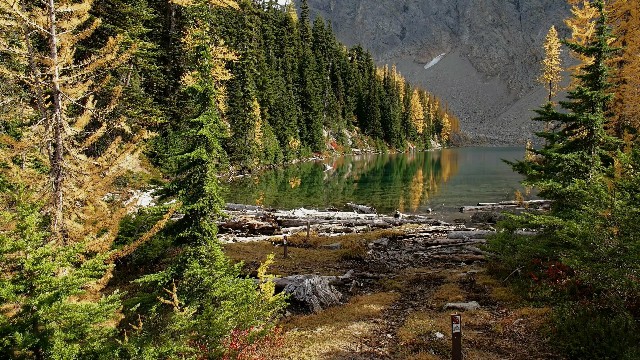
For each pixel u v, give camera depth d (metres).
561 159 14.21
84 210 9.09
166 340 7.14
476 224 29.53
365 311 12.85
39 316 5.58
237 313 9.66
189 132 10.95
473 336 10.25
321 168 71.56
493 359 8.91
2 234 5.71
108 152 9.48
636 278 8.93
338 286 15.87
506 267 15.13
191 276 10.51
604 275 9.30
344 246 21.62
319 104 98.00
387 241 22.62
